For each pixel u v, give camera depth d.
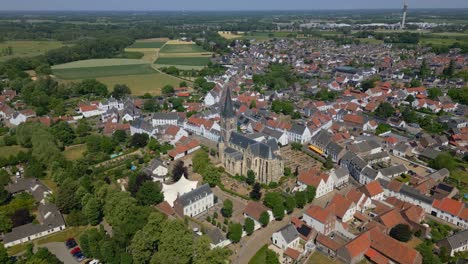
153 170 197.00
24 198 169.12
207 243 124.88
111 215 148.88
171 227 130.88
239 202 174.88
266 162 188.38
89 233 137.25
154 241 131.75
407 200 172.50
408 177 194.38
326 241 138.75
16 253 137.38
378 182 176.88
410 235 140.75
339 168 194.12
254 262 132.88
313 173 187.00
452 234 144.88
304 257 134.88
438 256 132.12
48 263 121.00
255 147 193.62
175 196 169.50
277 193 168.25
